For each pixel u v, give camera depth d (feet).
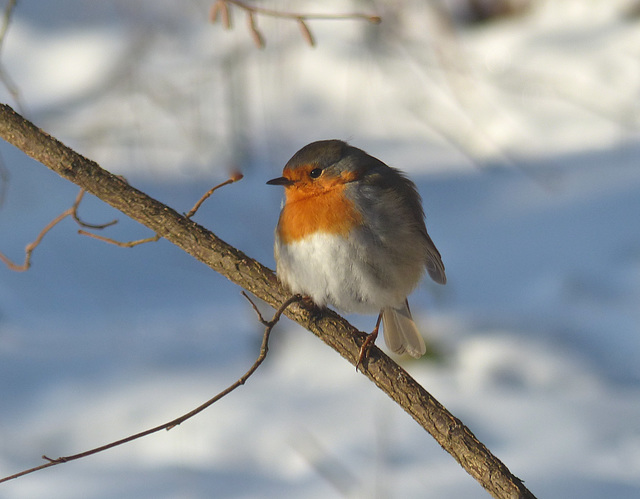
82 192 19.02
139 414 31.89
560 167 57.06
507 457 28.78
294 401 32.55
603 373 33.94
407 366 34.96
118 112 55.52
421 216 24.40
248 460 28.68
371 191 22.22
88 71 61.67
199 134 53.98
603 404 31.83
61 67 62.80
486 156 58.70
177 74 55.31
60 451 29.68
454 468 27.58
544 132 61.05
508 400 32.37
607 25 70.69
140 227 49.65
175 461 28.84
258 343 37.50
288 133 56.65
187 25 58.59
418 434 29.94
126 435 30.50
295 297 17.95
